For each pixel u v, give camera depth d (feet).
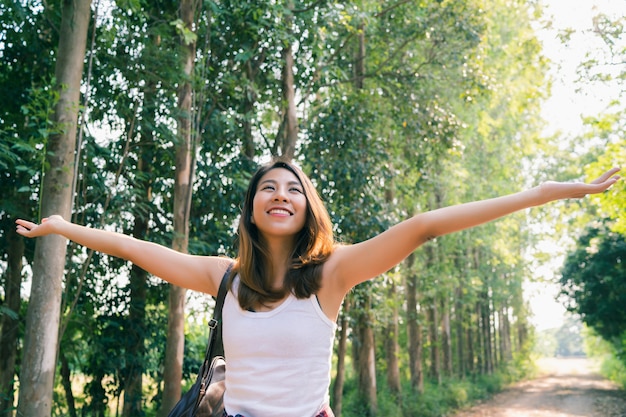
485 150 86.33
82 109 25.96
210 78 39.63
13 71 34.22
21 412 23.75
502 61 65.87
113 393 40.16
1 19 31.63
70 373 43.83
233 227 40.47
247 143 42.98
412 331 75.72
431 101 50.80
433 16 50.01
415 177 60.64
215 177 38.88
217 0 36.58
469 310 113.50
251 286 6.95
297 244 7.24
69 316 31.99
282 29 36.19
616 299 103.50
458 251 86.84
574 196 6.35
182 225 32.55
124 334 39.32
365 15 41.27
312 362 6.74
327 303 6.98
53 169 25.27
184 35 31.83
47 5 30.14
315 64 42.50
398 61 54.70
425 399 68.54
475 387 94.63
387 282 53.01
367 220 43.57
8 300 35.50
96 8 27.37
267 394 6.64
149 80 34.47
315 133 45.24
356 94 47.60
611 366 153.48
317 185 45.03
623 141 49.65
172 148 38.86
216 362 7.56
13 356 35.81
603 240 101.04
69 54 25.89
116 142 37.09
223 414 7.02
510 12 65.98
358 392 61.05
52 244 24.86
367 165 44.32
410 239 6.63
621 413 69.51
